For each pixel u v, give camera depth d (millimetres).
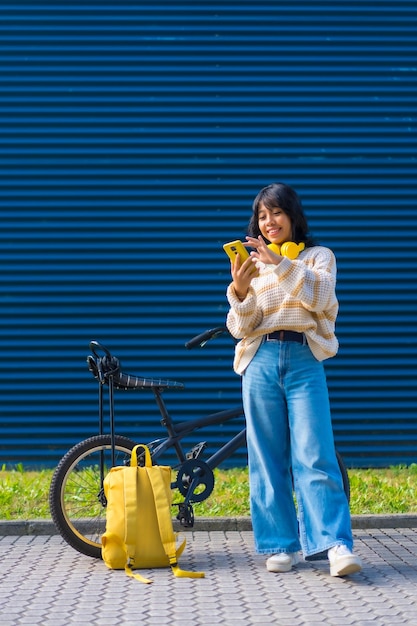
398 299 10492
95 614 5133
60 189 10375
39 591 5625
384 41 10617
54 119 10414
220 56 10539
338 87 10578
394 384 10438
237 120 10500
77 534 6516
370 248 10500
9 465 10273
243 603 5312
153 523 6117
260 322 6039
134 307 10359
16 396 10281
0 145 10383
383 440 10398
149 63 10500
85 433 10297
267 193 6102
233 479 9023
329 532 5805
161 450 6805
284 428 6070
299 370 5957
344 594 5484
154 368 10352
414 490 8516
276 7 10578
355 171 10539
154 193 10414
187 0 10539
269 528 6070
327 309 5957
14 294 10328
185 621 4980
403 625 4879
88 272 10344
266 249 5742
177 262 10414
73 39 10445
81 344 10305
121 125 10445
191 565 6246
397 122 10602
